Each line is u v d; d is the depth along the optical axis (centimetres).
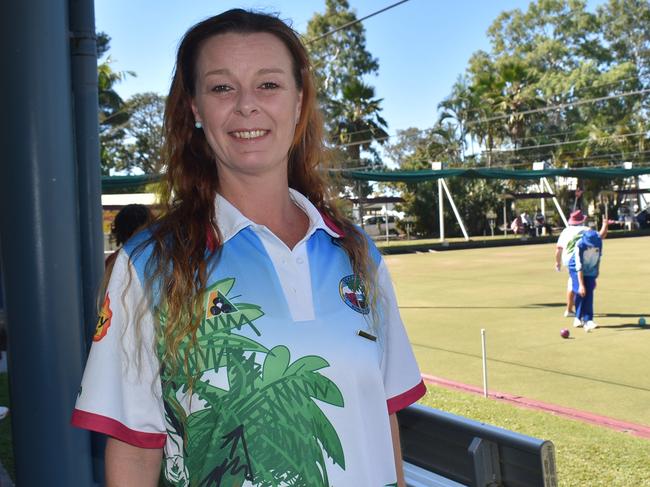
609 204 4994
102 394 129
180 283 127
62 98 242
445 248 3369
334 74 4784
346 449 130
